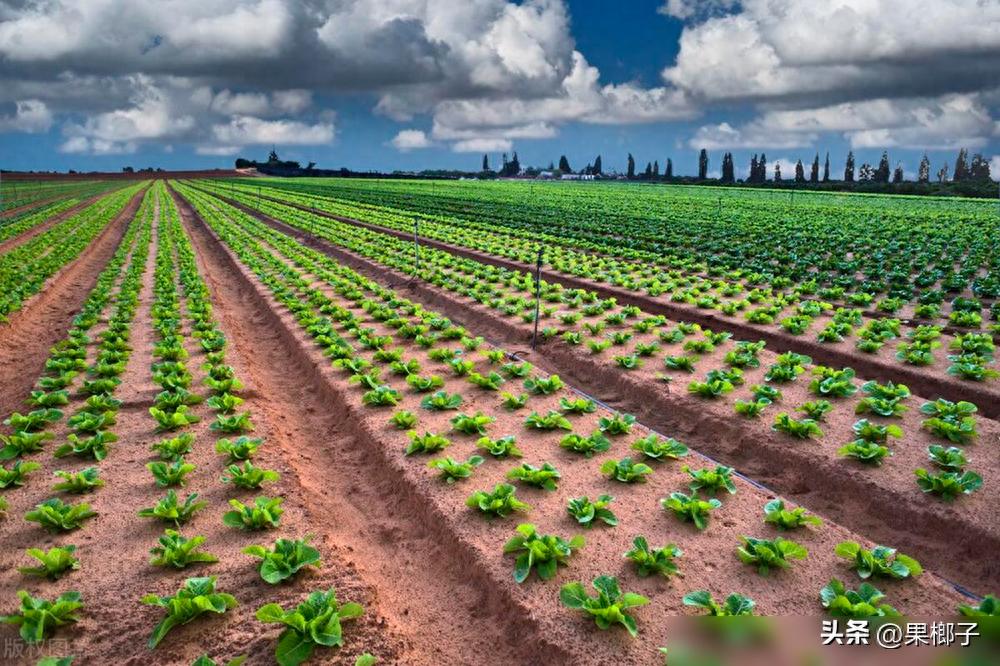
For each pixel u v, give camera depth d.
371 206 62.66
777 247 31.78
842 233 36.19
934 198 78.00
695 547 7.60
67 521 7.89
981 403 12.05
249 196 82.31
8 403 12.47
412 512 8.88
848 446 9.52
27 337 17.77
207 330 16.66
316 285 23.73
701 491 8.88
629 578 7.05
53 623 6.27
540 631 6.34
